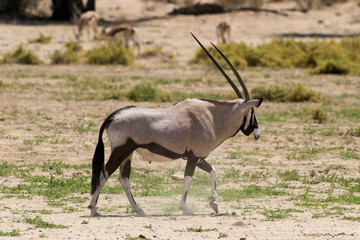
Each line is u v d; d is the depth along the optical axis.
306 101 77.31
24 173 38.34
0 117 59.59
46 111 64.25
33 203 31.16
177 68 105.38
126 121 28.22
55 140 49.66
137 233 24.69
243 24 158.12
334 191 35.56
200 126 29.91
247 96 32.09
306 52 117.69
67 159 43.41
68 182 36.06
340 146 50.53
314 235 24.53
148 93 74.62
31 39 128.12
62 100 72.00
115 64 108.44
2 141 48.44
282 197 34.03
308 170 41.75
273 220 27.86
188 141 29.64
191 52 122.06
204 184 37.28
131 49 122.19
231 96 75.94
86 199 32.69
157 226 26.28
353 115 67.12
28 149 45.97
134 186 36.31
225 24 127.19
